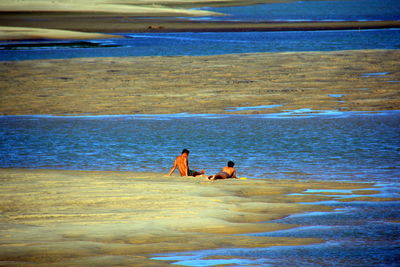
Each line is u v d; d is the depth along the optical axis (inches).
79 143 2640.3
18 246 1034.1
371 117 3139.8
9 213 1306.6
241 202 1443.2
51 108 3641.7
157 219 1250.0
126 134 2844.5
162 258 975.6
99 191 1539.1
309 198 1515.7
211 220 1245.7
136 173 1974.7
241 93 3961.6
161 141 2657.5
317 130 2827.3
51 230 1149.7
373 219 1273.4
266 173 1982.0
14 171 1962.4
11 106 3725.4
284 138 2652.6
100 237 1102.4
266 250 1030.4
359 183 1760.6
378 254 999.0
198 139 2679.6
